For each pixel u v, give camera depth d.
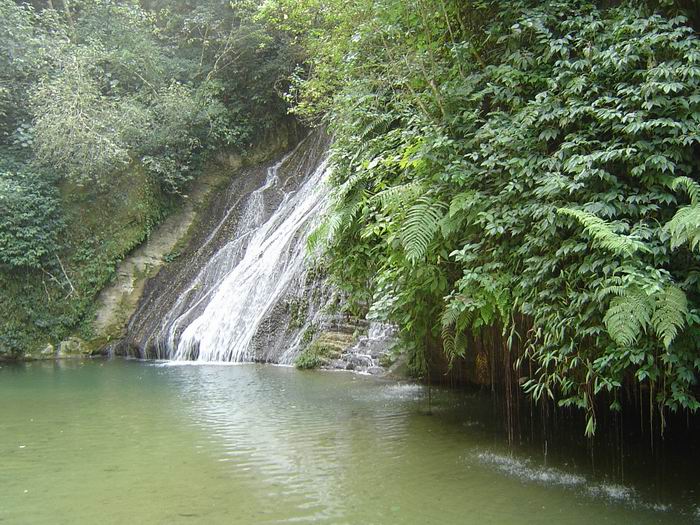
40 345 14.12
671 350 3.80
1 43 15.91
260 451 5.21
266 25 17.83
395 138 6.74
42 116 14.85
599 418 5.88
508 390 6.10
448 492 4.12
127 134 16.05
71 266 15.02
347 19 6.93
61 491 4.26
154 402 7.58
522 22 5.05
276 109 19.47
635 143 4.16
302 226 13.30
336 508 3.86
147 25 19.39
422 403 7.18
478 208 4.88
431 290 5.39
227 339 12.51
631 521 3.61
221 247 16.23
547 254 4.46
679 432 5.42
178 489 4.26
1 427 6.29
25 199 14.54
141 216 16.05
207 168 18.47
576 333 4.21
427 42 6.00
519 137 4.70
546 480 4.35
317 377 9.37
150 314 14.82
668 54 4.42
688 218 3.57
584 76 4.61
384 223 5.90
